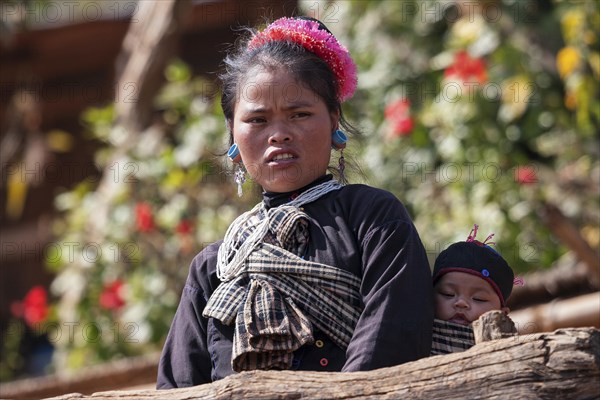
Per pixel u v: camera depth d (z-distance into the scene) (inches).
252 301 242.5
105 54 967.0
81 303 673.0
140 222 654.5
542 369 200.2
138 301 658.2
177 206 661.9
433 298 244.2
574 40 644.7
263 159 255.8
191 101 701.3
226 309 246.7
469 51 671.8
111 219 682.2
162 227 665.6
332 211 252.7
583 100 642.2
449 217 629.9
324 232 249.1
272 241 250.7
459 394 205.8
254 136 256.8
